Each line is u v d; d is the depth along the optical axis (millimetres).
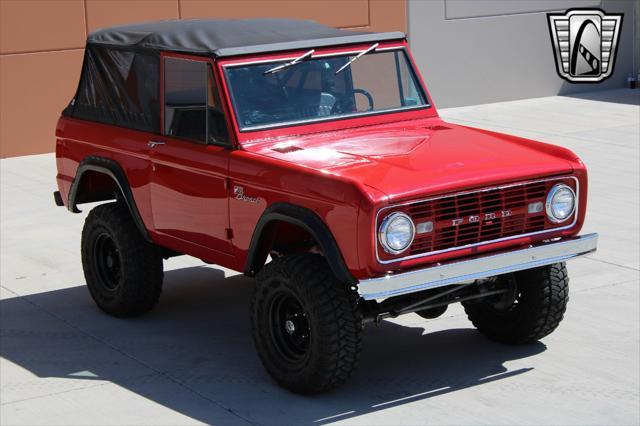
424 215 6227
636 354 7258
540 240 6711
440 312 7398
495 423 6195
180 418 6371
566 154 6848
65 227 11219
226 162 6945
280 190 6527
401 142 7098
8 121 15008
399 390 6719
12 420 6410
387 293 6062
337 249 6215
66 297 8867
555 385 6750
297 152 6840
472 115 18047
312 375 6426
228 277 9297
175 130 7465
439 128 7543
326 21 17359
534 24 19500
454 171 6414
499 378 6875
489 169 6484
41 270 9672
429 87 18719
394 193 6066
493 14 19078
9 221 11484
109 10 15477
